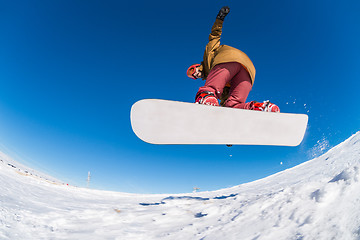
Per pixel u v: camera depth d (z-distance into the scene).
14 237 1.58
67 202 3.14
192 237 1.59
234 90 1.85
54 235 1.74
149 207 2.94
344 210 1.03
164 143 1.51
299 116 1.73
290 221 1.20
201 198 3.36
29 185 4.00
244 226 1.45
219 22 2.00
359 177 1.17
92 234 1.80
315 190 1.42
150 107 1.48
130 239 1.74
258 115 1.65
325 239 0.92
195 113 1.53
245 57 1.82
